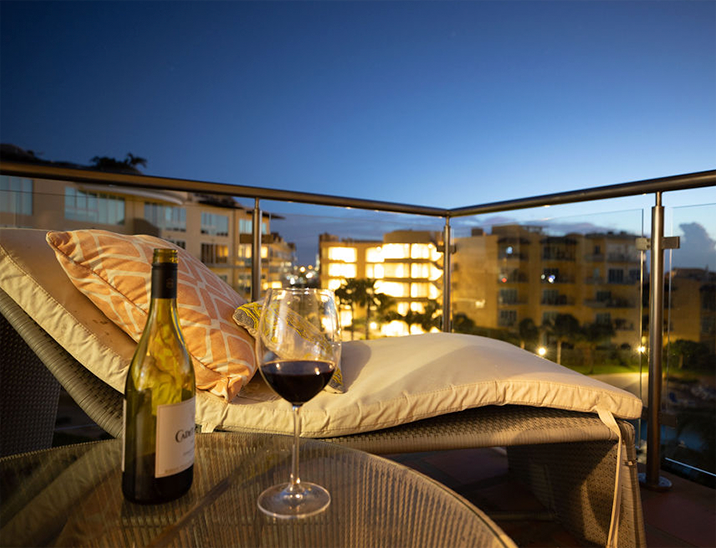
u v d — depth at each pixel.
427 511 0.58
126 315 0.94
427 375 1.10
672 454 1.74
